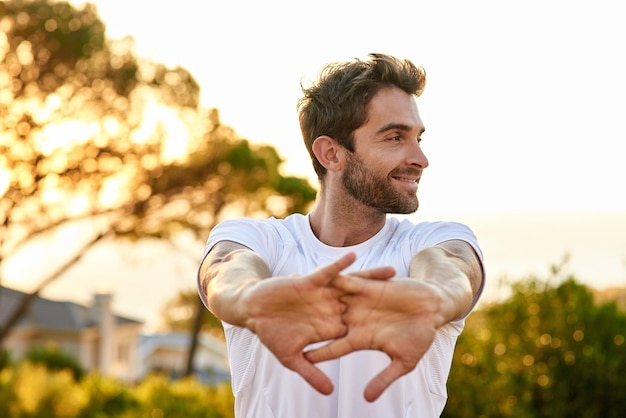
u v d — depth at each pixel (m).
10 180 11.52
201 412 10.83
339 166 1.66
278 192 13.44
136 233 12.76
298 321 1.16
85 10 11.48
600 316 6.19
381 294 1.15
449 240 1.57
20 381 10.73
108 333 26.45
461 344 6.41
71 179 11.88
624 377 6.08
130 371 28.64
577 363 6.14
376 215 1.68
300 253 1.68
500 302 6.42
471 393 6.23
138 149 12.18
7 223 11.52
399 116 1.61
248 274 1.31
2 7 11.12
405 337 1.15
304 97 1.74
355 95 1.63
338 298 1.16
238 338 1.66
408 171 1.63
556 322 6.22
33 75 11.41
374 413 1.57
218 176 12.84
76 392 10.84
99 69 11.63
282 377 1.60
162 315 35.81
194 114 12.51
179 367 33.12
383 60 1.63
